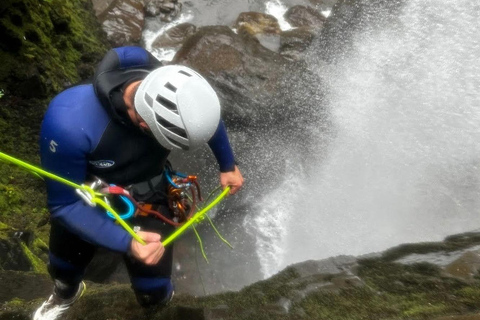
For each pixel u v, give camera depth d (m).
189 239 7.62
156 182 2.55
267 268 7.58
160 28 11.47
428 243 4.07
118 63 2.36
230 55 9.85
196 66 9.71
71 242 2.79
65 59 8.95
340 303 3.33
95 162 2.34
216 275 7.33
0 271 4.71
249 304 3.47
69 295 3.23
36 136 7.97
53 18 8.89
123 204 2.54
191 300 3.62
